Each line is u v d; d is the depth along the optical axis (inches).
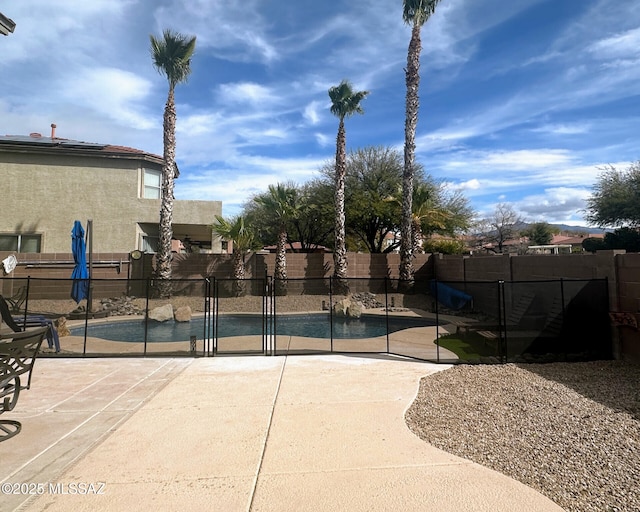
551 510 98.3
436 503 101.5
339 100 689.6
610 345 262.1
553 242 2041.1
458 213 997.2
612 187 971.3
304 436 144.3
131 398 188.2
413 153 642.2
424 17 629.0
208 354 284.8
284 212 661.9
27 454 129.9
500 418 161.2
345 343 354.6
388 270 711.7
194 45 601.0
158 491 107.4
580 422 154.9
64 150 651.5
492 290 490.0
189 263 651.5
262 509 99.0
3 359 143.1
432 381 216.5
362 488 109.0
